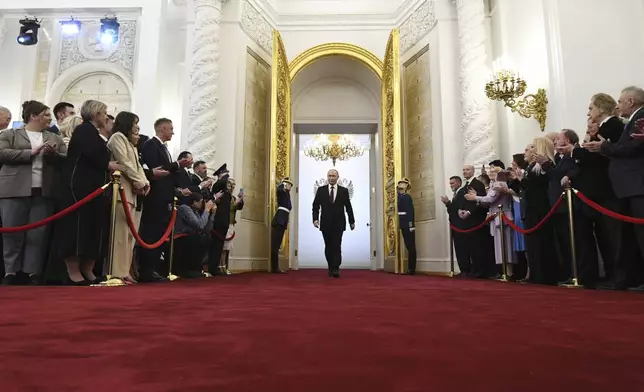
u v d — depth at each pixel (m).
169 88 10.69
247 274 7.32
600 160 4.17
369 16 10.41
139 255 4.70
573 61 5.75
